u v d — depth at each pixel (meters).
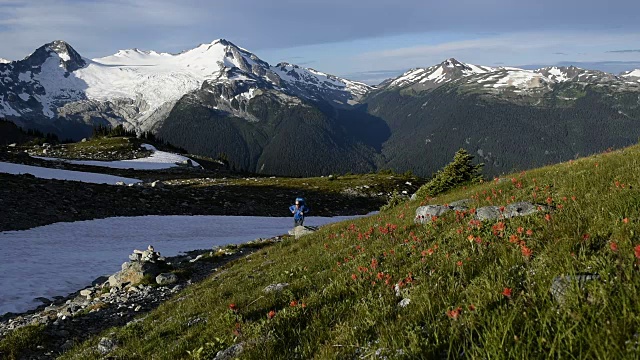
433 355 3.81
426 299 5.17
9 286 17.70
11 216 31.02
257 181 76.44
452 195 20.89
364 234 13.66
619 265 4.08
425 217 12.52
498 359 3.24
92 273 21.20
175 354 6.91
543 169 17.70
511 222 8.09
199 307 10.83
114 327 11.90
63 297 17.50
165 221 39.56
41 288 18.02
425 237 9.61
